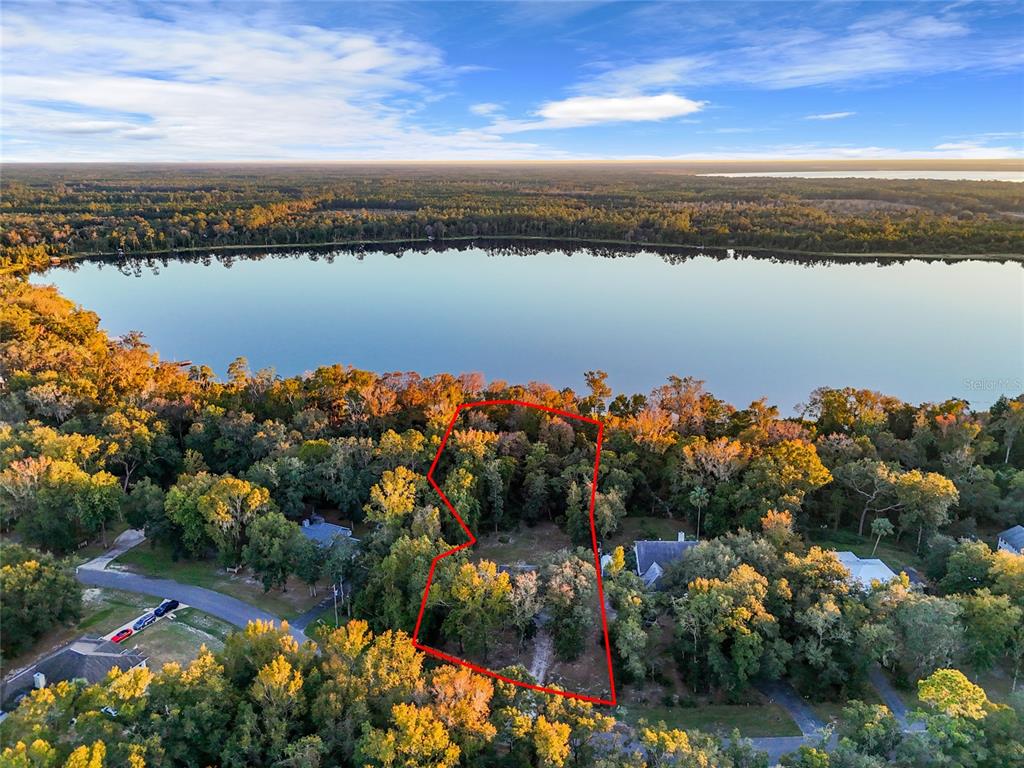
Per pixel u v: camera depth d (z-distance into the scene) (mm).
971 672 62156
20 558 67562
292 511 85250
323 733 47688
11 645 63812
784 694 61812
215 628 69688
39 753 40750
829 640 60812
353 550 73125
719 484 86188
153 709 47969
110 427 92750
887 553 83375
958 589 68875
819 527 89625
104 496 79625
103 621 70188
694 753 43062
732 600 60281
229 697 49906
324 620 71000
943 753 44000
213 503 75625
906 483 80312
